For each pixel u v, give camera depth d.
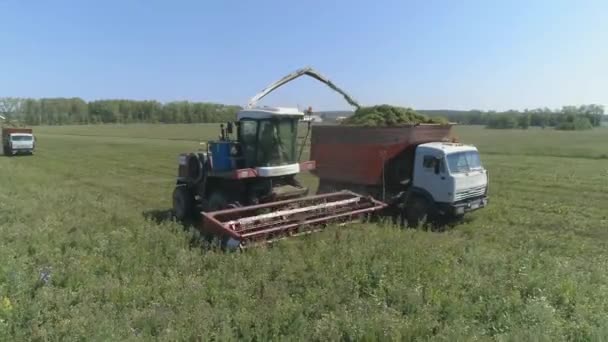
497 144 48.75
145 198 16.98
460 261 8.88
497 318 6.15
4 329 5.45
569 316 6.26
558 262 8.51
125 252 8.82
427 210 12.48
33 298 6.67
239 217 10.84
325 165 15.28
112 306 6.38
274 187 12.37
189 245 9.74
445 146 12.69
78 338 5.36
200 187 12.90
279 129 12.19
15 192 17.23
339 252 8.88
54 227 11.03
